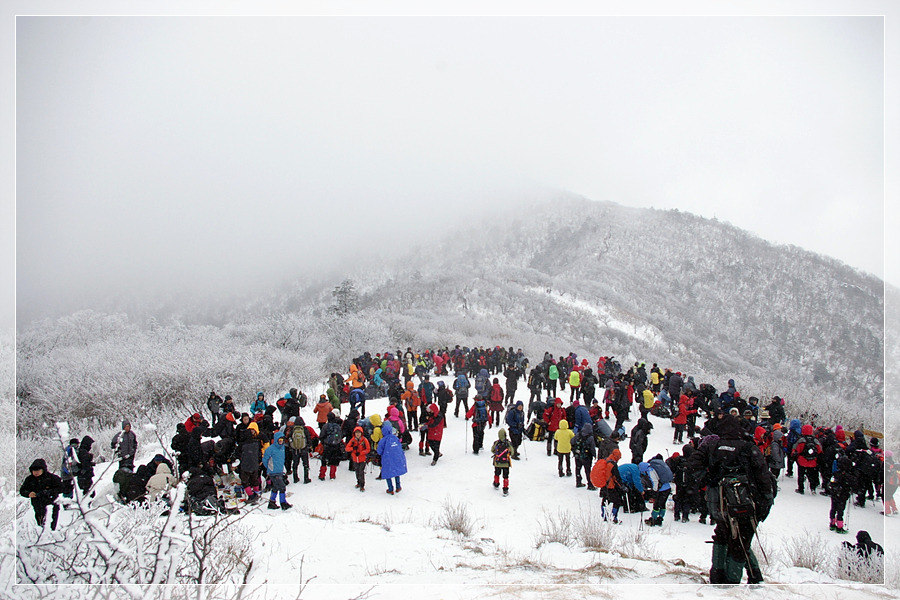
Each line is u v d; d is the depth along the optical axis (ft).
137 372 61.41
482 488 34.53
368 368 75.00
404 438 43.47
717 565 15.05
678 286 402.11
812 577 18.63
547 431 45.47
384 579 17.19
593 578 16.70
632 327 272.10
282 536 22.97
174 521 13.48
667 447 45.24
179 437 27.84
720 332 311.47
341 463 41.19
